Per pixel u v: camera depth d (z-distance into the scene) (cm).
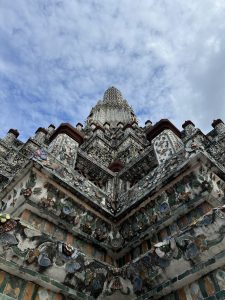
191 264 478
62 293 518
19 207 649
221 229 455
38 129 1866
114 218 799
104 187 1102
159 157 964
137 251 687
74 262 543
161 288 507
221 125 1452
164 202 698
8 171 1187
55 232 654
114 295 569
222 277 439
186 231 496
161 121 1116
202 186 623
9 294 454
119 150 1919
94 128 2352
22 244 498
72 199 735
